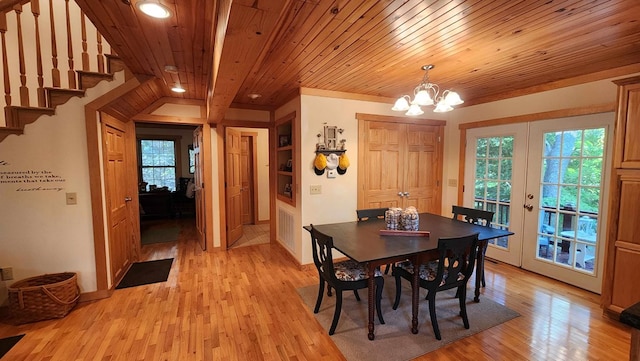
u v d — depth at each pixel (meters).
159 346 2.15
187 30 1.99
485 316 2.53
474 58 2.55
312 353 2.08
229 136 4.65
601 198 2.94
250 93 3.79
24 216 2.65
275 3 1.11
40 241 2.70
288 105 3.98
